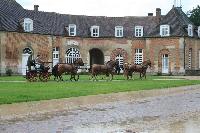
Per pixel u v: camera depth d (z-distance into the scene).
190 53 61.34
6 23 52.78
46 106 17.42
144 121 13.51
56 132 11.49
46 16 59.06
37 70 35.44
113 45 61.72
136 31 61.78
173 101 20.08
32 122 13.22
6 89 25.38
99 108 17.11
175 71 59.81
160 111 16.16
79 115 14.95
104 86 29.22
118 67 53.78
